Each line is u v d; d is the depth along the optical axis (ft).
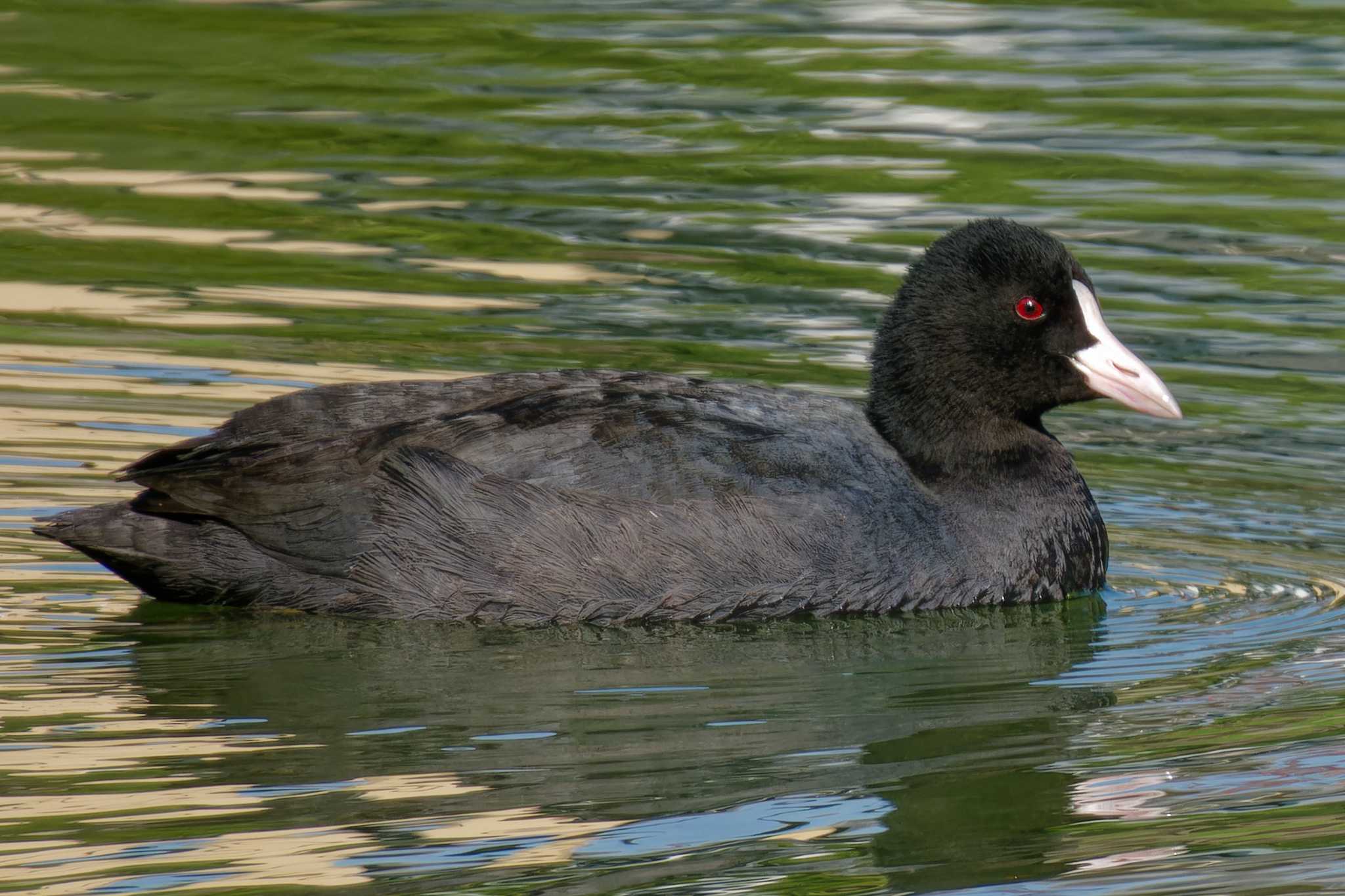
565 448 41.06
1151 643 41.01
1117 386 43.47
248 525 40.93
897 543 41.78
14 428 51.44
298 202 71.72
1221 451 53.31
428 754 33.88
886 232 68.23
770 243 67.56
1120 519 48.80
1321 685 38.04
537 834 30.48
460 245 68.18
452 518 40.70
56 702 35.96
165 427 51.96
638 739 34.99
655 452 41.22
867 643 41.22
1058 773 33.63
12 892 27.78
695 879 28.91
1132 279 63.77
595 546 40.55
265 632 40.47
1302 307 61.62
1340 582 44.62
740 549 40.78
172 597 41.60
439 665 38.73
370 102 82.17
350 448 41.32
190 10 94.22
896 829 31.04
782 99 82.28
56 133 77.61
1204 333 59.93
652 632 40.86
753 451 41.68
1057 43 89.71
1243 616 42.55
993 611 42.75
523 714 36.14
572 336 59.67
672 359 57.57
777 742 35.06
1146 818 31.55
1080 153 75.61
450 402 42.60
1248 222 68.74
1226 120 78.69
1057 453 44.86
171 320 60.90
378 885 28.32
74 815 30.68
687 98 82.64
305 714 35.76
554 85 84.48
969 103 81.51
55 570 43.73
